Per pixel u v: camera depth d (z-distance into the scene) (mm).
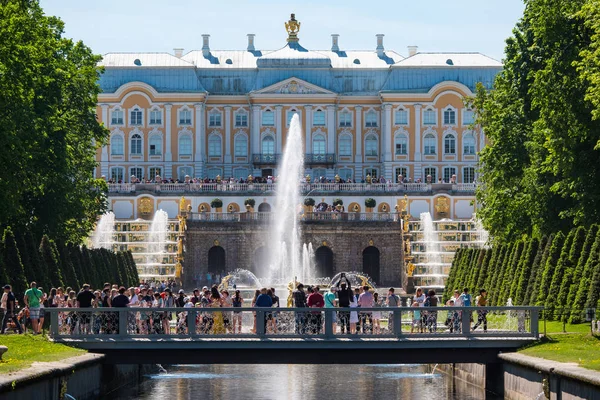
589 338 63219
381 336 61844
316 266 161375
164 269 146750
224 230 158375
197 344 61531
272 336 61625
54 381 51562
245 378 75312
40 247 86250
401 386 70875
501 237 104688
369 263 161250
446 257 151375
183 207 162000
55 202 99438
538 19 83062
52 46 97438
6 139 78688
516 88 100500
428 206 182000
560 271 77938
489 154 104562
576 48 80688
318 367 83062
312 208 169750
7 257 78875
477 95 117312
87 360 56656
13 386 45750
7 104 80938
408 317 79938
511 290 88812
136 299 73938
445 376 76688
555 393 52344
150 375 77188
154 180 189375
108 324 62125
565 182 86812
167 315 62344
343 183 182250
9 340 61500
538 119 96375
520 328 63094
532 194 94375
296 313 61750
